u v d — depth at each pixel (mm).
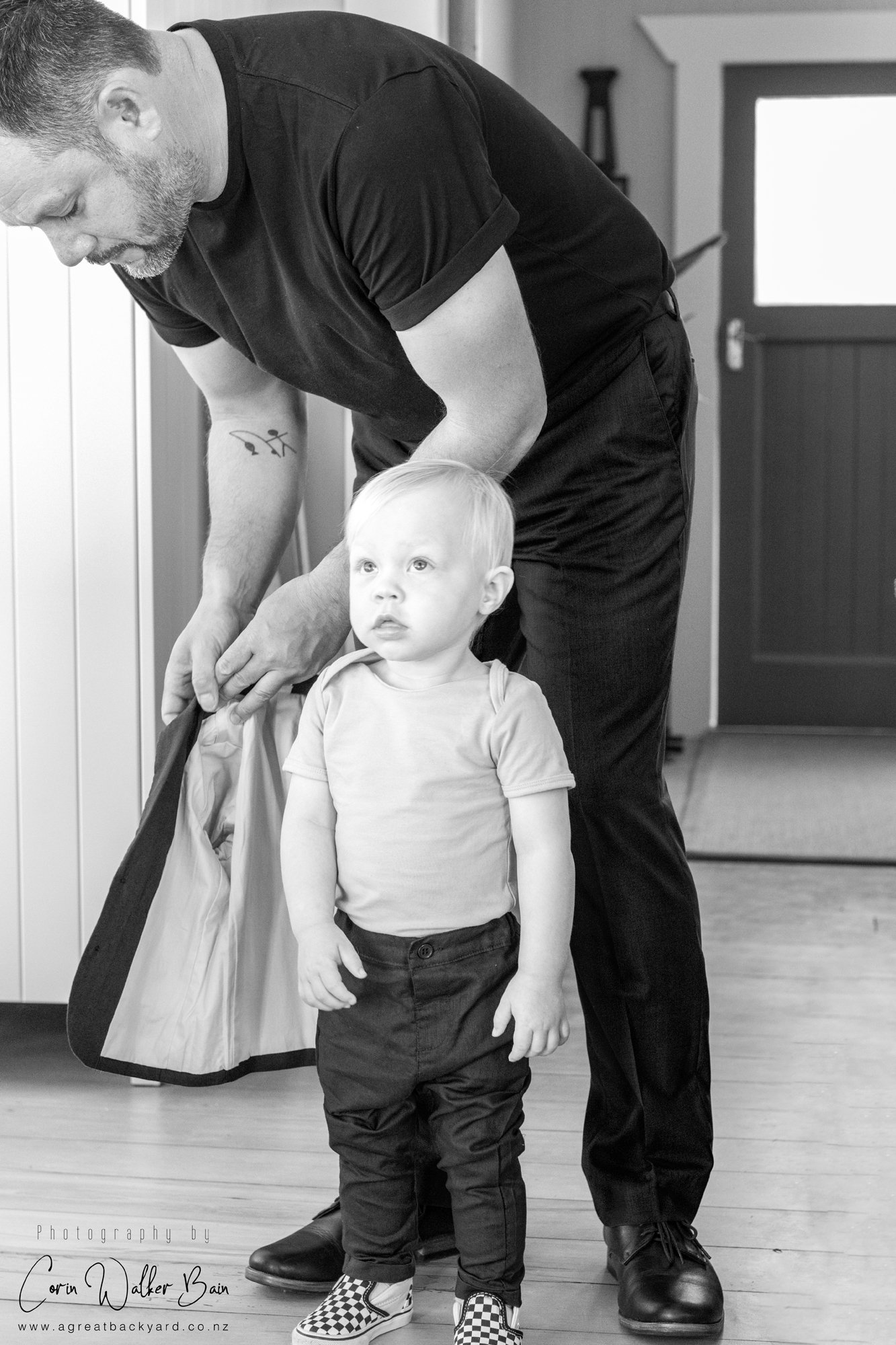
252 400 1656
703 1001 1470
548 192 1393
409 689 1314
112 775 2113
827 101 4922
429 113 1236
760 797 4141
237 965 1497
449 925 1299
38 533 2094
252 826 1501
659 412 1478
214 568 1597
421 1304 1452
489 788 1301
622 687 1444
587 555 1454
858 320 5016
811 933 2836
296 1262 1460
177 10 2145
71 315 2059
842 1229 1611
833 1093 2014
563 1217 1640
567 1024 1292
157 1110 1959
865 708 5180
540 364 1404
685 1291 1401
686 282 5000
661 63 4961
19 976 2158
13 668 2113
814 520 5137
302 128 1262
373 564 1291
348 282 1311
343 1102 1349
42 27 1195
